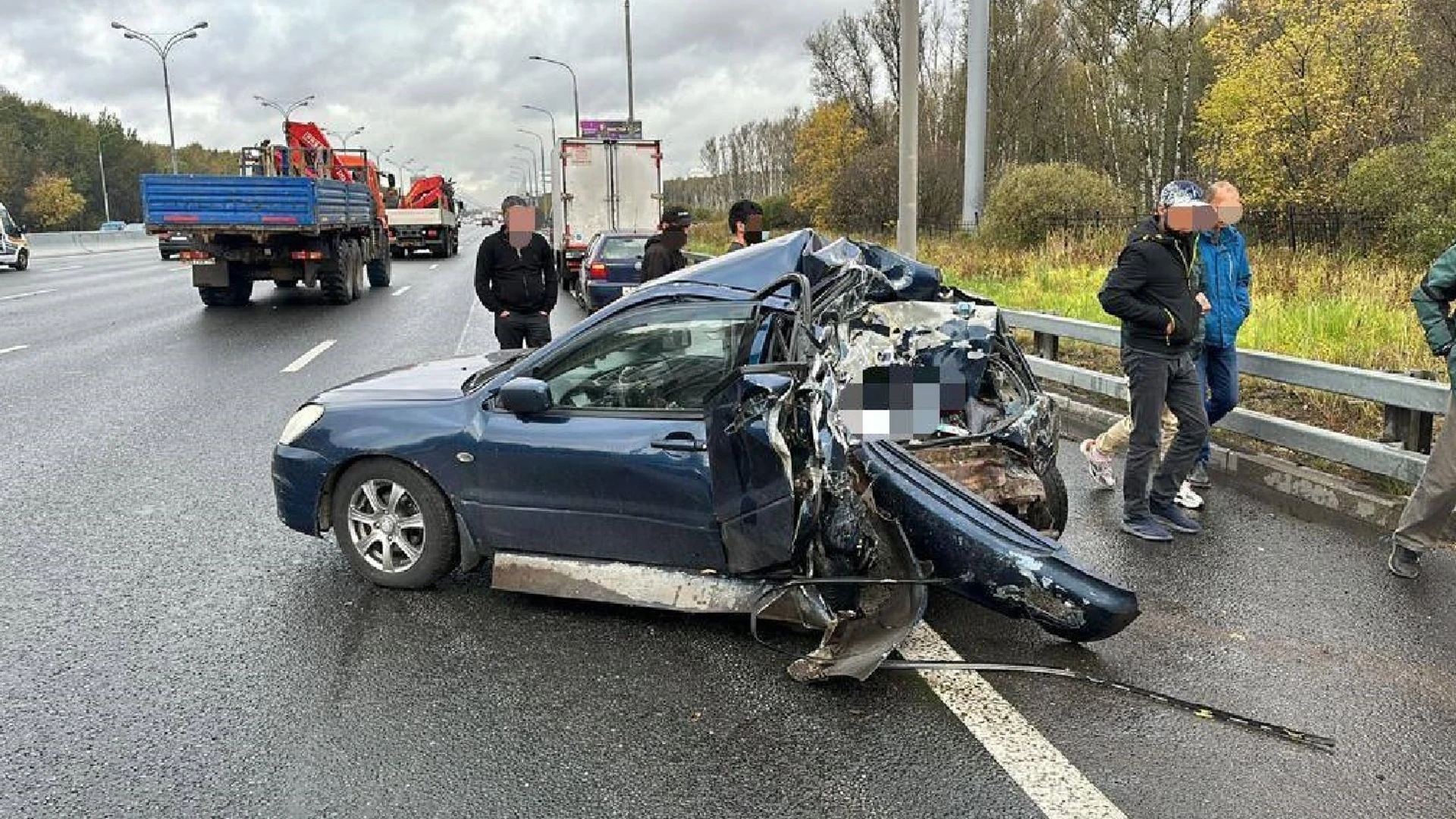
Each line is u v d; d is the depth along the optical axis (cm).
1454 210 1323
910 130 998
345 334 1412
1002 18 3853
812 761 315
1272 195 1872
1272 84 1844
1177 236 494
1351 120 1783
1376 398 553
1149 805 289
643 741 327
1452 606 430
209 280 1725
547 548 433
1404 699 351
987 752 319
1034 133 3938
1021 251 2003
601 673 375
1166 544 516
